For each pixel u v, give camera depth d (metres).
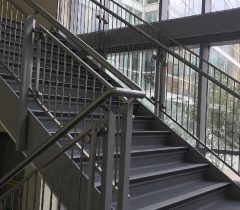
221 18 4.58
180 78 4.63
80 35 5.76
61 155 2.34
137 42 5.18
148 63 4.94
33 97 2.79
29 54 2.79
